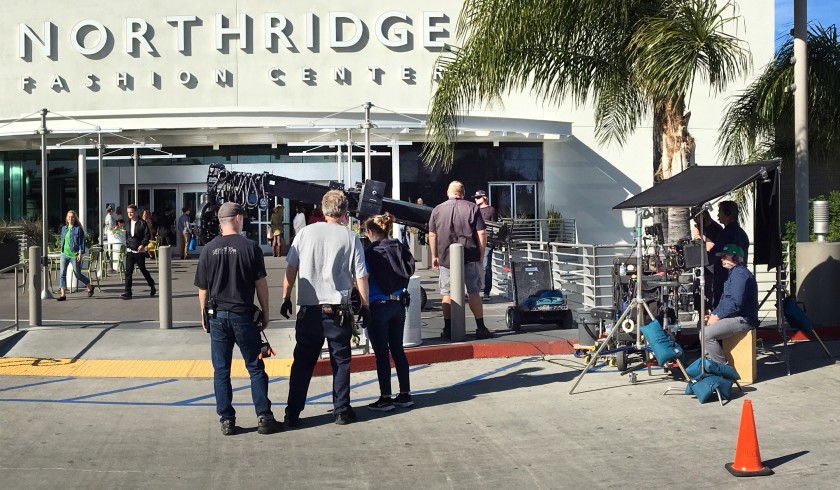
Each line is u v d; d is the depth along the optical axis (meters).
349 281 7.88
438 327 12.81
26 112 31.78
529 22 13.42
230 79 31.94
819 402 8.40
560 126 30.69
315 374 10.26
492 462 6.73
